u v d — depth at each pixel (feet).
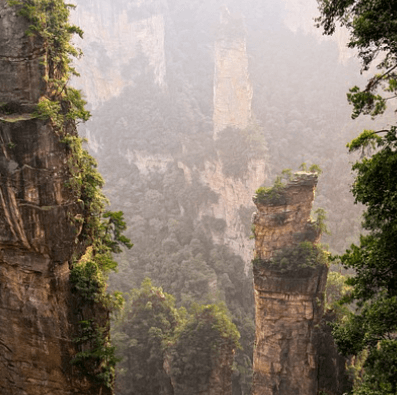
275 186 128.77
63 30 62.54
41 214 61.52
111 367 68.74
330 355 123.24
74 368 66.39
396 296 38.83
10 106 59.21
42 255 62.95
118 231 73.87
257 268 130.52
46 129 59.82
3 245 63.41
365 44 40.14
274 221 127.95
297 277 124.26
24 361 67.72
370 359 38.75
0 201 61.21
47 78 60.03
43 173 60.80
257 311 134.72
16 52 57.72
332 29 43.29
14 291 65.51
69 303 64.95
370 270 43.70
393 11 36.47
